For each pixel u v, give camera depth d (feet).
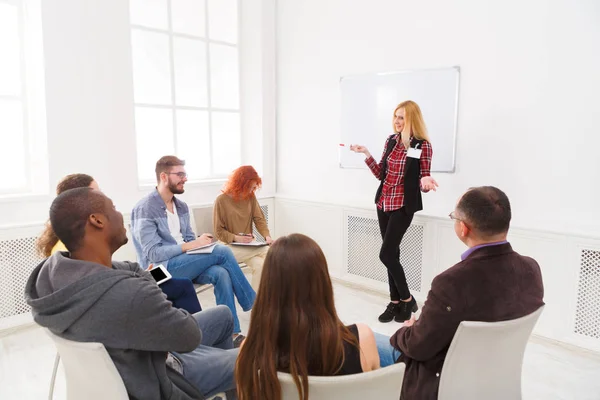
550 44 8.51
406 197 9.36
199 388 4.86
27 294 3.93
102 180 10.64
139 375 3.95
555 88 8.54
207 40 13.43
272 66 14.06
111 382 3.66
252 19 13.80
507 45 9.08
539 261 8.77
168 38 12.55
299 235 3.59
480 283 4.10
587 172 8.32
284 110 14.06
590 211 8.38
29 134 10.21
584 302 8.30
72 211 3.89
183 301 6.66
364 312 10.57
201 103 13.56
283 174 14.42
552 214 8.86
